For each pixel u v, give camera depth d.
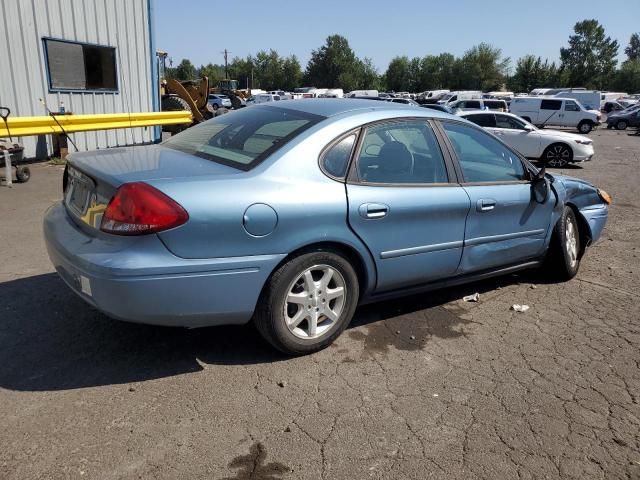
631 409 2.98
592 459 2.57
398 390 3.07
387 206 3.42
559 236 4.75
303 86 117.25
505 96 52.12
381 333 3.77
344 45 112.19
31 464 2.33
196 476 2.32
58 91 11.05
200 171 3.03
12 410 2.69
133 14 12.79
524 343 3.73
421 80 109.19
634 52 152.38
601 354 3.61
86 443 2.48
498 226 4.16
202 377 3.09
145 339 3.48
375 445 2.59
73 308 3.87
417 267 3.72
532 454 2.58
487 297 4.55
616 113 35.53
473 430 2.74
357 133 3.45
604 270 5.42
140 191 2.74
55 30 10.83
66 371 3.07
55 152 10.87
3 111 9.95
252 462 2.43
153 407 2.78
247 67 115.94
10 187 8.12
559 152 14.98
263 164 3.11
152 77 13.68
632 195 10.38
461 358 3.47
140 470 2.33
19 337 3.43
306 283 3.24
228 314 3.01
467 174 3.99
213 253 2.85
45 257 4.96
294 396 2.95
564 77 94.00
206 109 19.41
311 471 2.39
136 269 2.68
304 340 3.31
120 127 10.92
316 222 3.13
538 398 3.05
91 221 2.99
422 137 3.81
